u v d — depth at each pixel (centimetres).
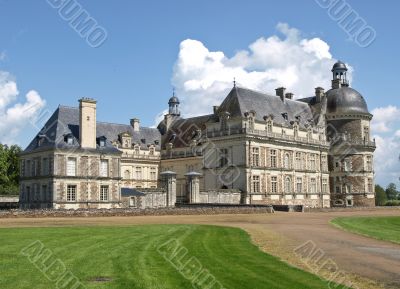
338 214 6150
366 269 1880
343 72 10981
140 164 10181
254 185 8156
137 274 1706
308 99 10831
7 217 4662
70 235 2870
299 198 9131
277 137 8656
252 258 2084
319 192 9712
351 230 3569
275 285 1556
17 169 11206
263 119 8562
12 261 1941
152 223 4166
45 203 7350
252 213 6062
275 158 8669
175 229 3406
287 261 2039
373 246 2584
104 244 2445
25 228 3391
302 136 9406
